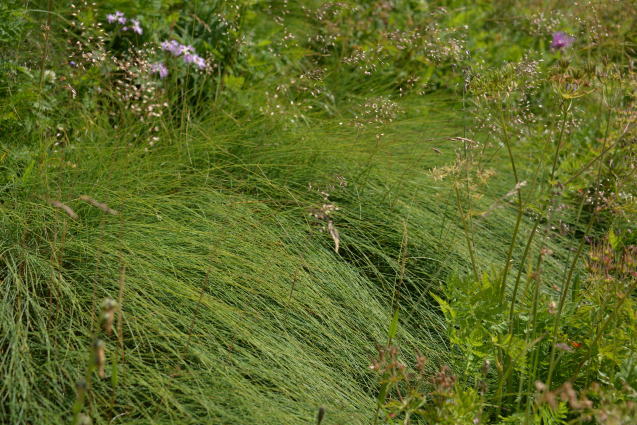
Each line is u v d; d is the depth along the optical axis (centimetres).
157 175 363
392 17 573
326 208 318
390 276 359
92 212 318
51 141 345
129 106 412
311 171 402
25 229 291
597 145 455
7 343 252
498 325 264
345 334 304
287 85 451
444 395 232
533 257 398
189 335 257
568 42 500
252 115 438
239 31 477
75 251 295
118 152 364
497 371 293
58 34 421
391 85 544
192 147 391
